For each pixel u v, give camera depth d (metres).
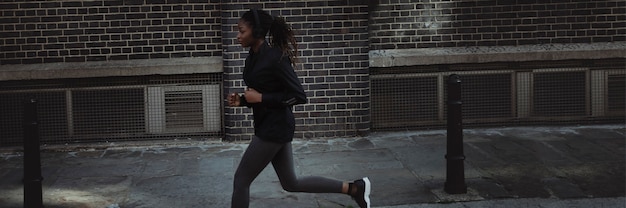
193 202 6.19
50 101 8.73
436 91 9.22
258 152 4.80
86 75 8.58
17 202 6.30
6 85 8.59
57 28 8.71
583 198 6.04
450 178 6.21
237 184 4.87
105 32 8.77
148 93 8.80
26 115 5.71
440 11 9.22
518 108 9.31
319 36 8.67
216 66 8.70
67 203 6.21
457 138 6.17
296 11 8.60
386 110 9.18
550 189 6.33
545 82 9.32
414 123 9.25
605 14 9.32
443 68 9.19
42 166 7.65
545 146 8.09
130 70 8.61
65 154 8.28
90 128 8.82
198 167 7.48
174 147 8.56
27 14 8.66
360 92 8.83
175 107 8.88
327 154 7.96
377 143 8.48
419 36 9.23
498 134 8.83
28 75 8.52
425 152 7.93
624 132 8.78
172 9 8.80
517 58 9.05
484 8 9.24
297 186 5.06
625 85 9.34
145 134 8.87
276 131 4.77
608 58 9.20
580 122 9.30
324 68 8.73
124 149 8.51
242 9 8.52
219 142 8.75
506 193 6.21
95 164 7.73
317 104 8.80
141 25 8.80
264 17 4.74
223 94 8.84
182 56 8.88
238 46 8.58
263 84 4.72
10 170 7.56
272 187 6.52
